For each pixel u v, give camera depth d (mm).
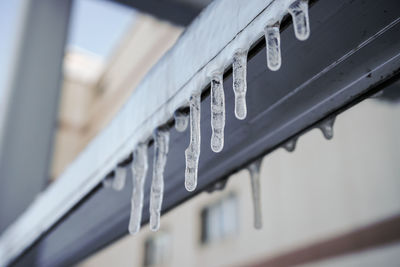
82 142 11352
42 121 2805
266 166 5504
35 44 2859
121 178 1123
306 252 4586
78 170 1457
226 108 942
